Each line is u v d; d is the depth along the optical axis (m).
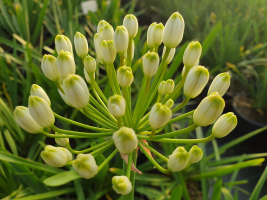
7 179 0.24
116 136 0.10
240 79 0.50
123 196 0.17
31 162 0.22
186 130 0.12
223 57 0.52
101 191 0.27
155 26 0.14
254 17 0.63
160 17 0.83
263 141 0.43
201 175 0.28
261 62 0.49
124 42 0.13
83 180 0.28
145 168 0.31
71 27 0.40
